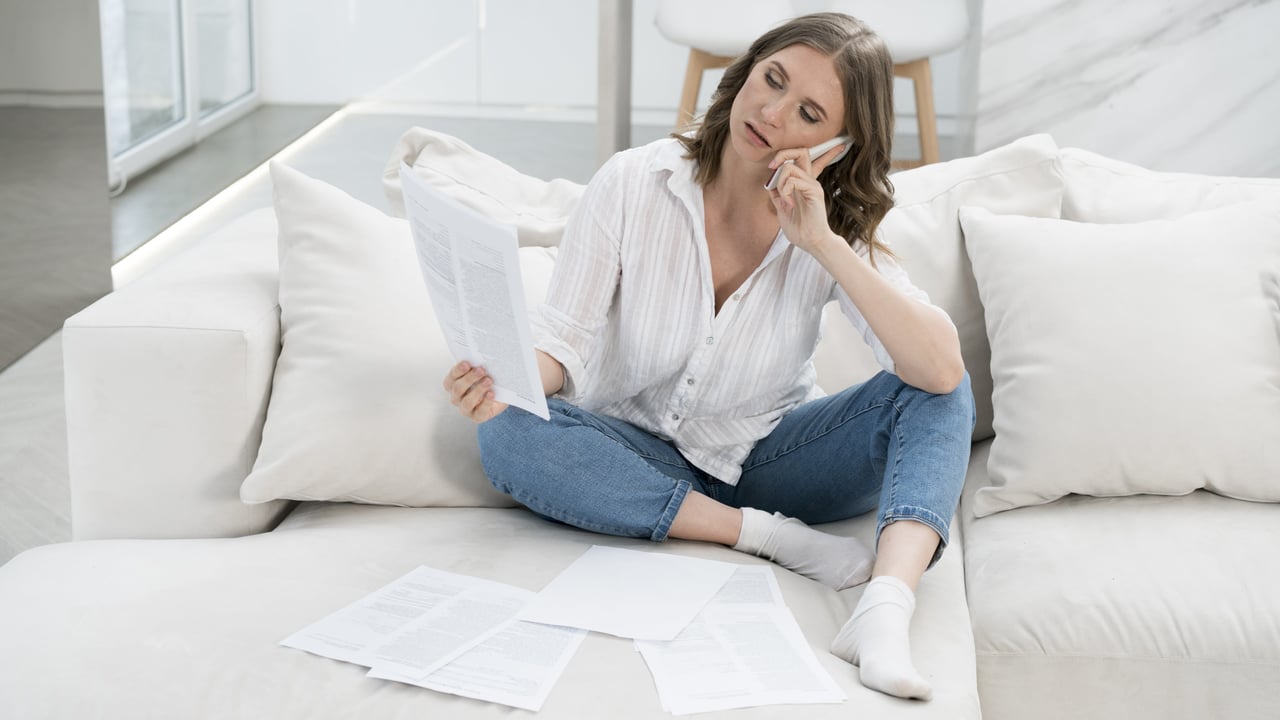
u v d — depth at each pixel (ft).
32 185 10.18
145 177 14.57
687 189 5.02
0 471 7.91
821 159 4.80
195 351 5.08
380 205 14.12
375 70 18.10
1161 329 5.40
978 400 6.07
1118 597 4.68
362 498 5.25
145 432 5.14
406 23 17.89
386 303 5.40
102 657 4.02
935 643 4.41
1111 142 11.84
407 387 5.25
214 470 5.17
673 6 13.61
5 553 6.84
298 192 5.59
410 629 4.22
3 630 4.16
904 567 4.51
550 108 18.12
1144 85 11.62
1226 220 5.74
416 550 4.84
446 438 5.30
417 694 3.90
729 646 4.23
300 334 5.32
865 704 3.97
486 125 17.65
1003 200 6.15
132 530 5.23
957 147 14.53
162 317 5.13
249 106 17.76
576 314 5.09
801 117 4.72
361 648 4.10
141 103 14.48
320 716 3.83
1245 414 5.29
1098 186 6.26
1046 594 4.74
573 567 4.73
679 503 4.99
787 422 5.46
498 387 4.64
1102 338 5.41
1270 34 11.29
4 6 9.60
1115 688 4.60
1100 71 11.66
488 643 4.16
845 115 4.77
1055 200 6.15
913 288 5.16
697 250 5.06
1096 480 5.33
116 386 5.11
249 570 4.60
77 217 10.85
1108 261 5.60
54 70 10.35
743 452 5.47
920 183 6.28
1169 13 11.39
